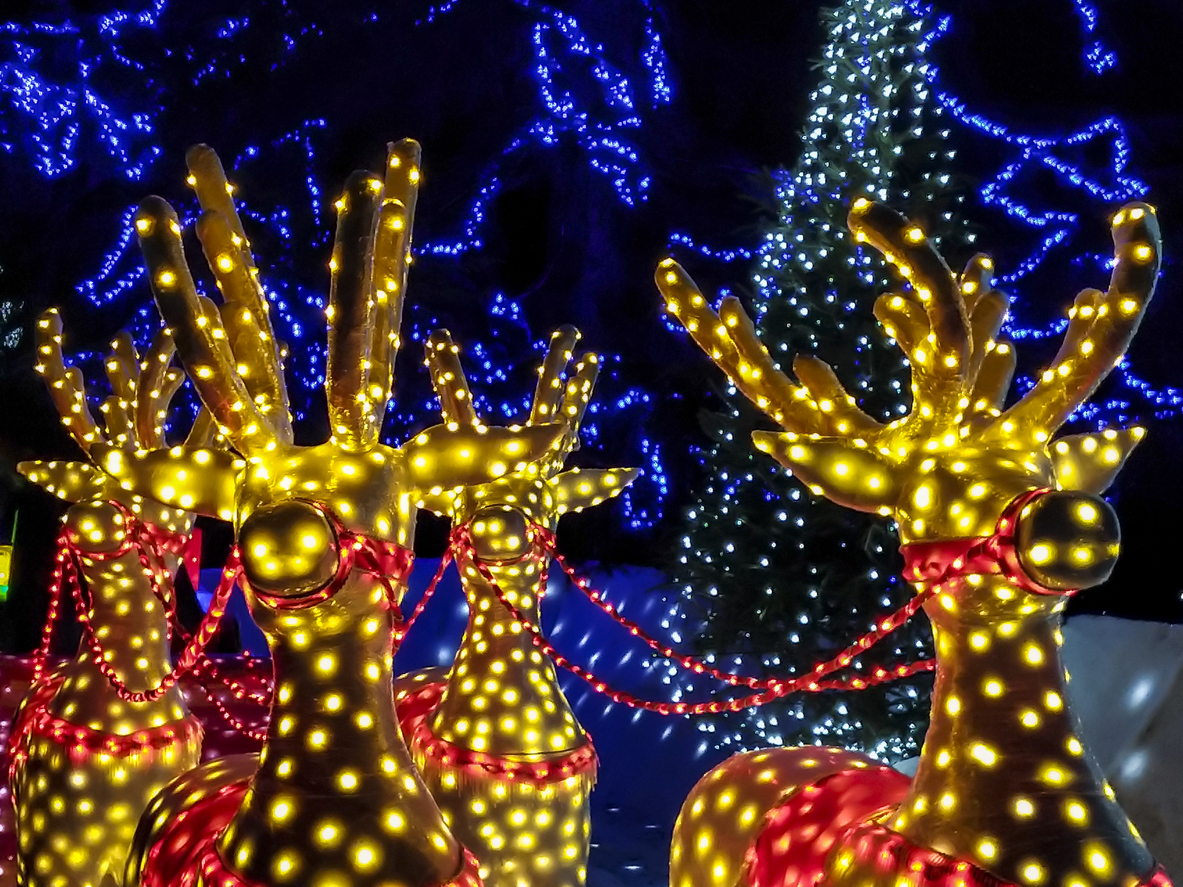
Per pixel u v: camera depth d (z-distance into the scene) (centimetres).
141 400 308
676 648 620
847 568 536
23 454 700
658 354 1093
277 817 194
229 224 217
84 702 292
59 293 930
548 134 1037
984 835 175
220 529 988
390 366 219
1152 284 187
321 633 198
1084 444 200
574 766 305
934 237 545
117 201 963
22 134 913
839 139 573
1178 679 383
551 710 310
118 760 288
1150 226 188
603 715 668
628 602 739
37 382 719
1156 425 898
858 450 195
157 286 206
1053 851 172
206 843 207
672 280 227
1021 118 1073
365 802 195
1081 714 411
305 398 995
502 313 1024
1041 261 962
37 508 577
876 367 534
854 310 539
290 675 200
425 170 1090
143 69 971
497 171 1104
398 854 192
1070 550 170
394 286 219
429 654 766
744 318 223
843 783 214
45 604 572
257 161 1023
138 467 210
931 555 185
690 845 236
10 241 916
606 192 1127
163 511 301
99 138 938
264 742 205
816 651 529
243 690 251
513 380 1043
